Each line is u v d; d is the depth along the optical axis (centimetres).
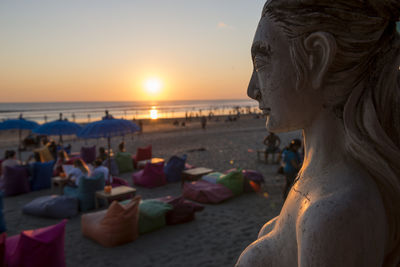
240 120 4144
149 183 800
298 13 51
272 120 58
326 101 54
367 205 46
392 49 52
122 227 455
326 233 42
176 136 2200
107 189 650
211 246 449
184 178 821
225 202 643
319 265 42
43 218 596
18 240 350
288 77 54
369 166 50
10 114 7206
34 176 823
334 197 46
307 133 59
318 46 50
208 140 1878
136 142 1881
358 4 49
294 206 57
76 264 408
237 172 689
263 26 57
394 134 53
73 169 743
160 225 513
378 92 52
